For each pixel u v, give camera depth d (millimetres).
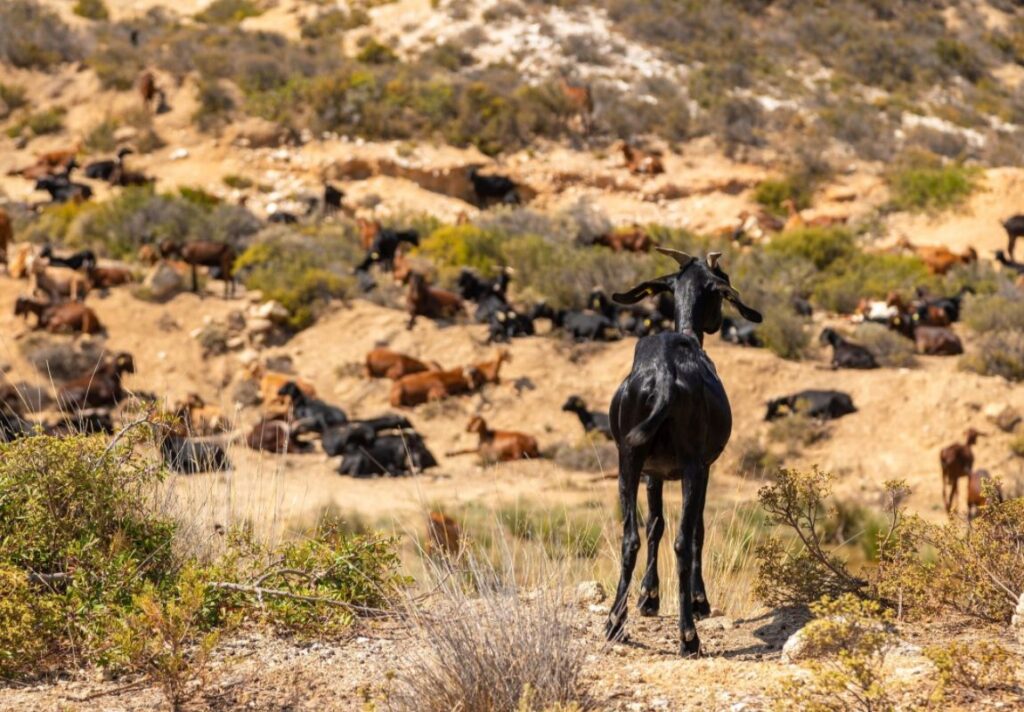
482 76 45406
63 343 23281
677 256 7355
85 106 42531
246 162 39375
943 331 25031
